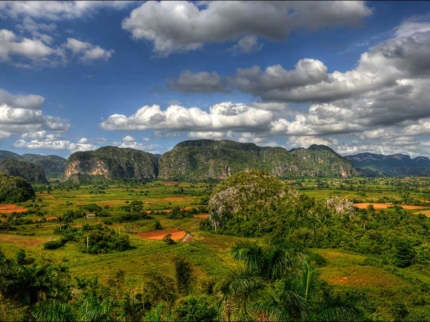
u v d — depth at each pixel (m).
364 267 69.94
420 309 47.22
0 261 33.25
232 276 19.86
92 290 43.00
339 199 118.94
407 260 72.88
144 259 78.31
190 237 107.31
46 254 80.75
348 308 16.45
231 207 131.00
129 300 34.72
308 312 16.64
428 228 99.81
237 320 19.50
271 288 18.59
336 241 94.00
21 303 27.77
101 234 91.06
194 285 48.66
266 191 137.25
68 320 25.03
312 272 18.44
